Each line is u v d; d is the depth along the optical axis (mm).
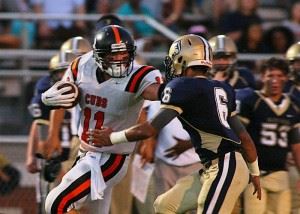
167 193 18172
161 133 23016
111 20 22688
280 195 20641
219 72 21891
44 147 21453
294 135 20578
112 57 17047
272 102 20438
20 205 25562
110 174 17797
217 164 17141
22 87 26984
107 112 17516
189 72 17297
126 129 17234
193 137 17266
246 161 17766
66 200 17359
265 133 20438
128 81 17297
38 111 22094
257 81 24094
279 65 20359
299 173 20703
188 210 18078
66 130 22000
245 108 20406
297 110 20531
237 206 20125
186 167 22906
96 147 17688
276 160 20500
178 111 16750
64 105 17469
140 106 17672
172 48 17500
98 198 17438
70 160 21375
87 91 17516
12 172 25500
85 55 17859
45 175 21328
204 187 17219
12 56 27172
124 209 22766
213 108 16969
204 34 27281
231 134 17141
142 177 23062
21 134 26656
